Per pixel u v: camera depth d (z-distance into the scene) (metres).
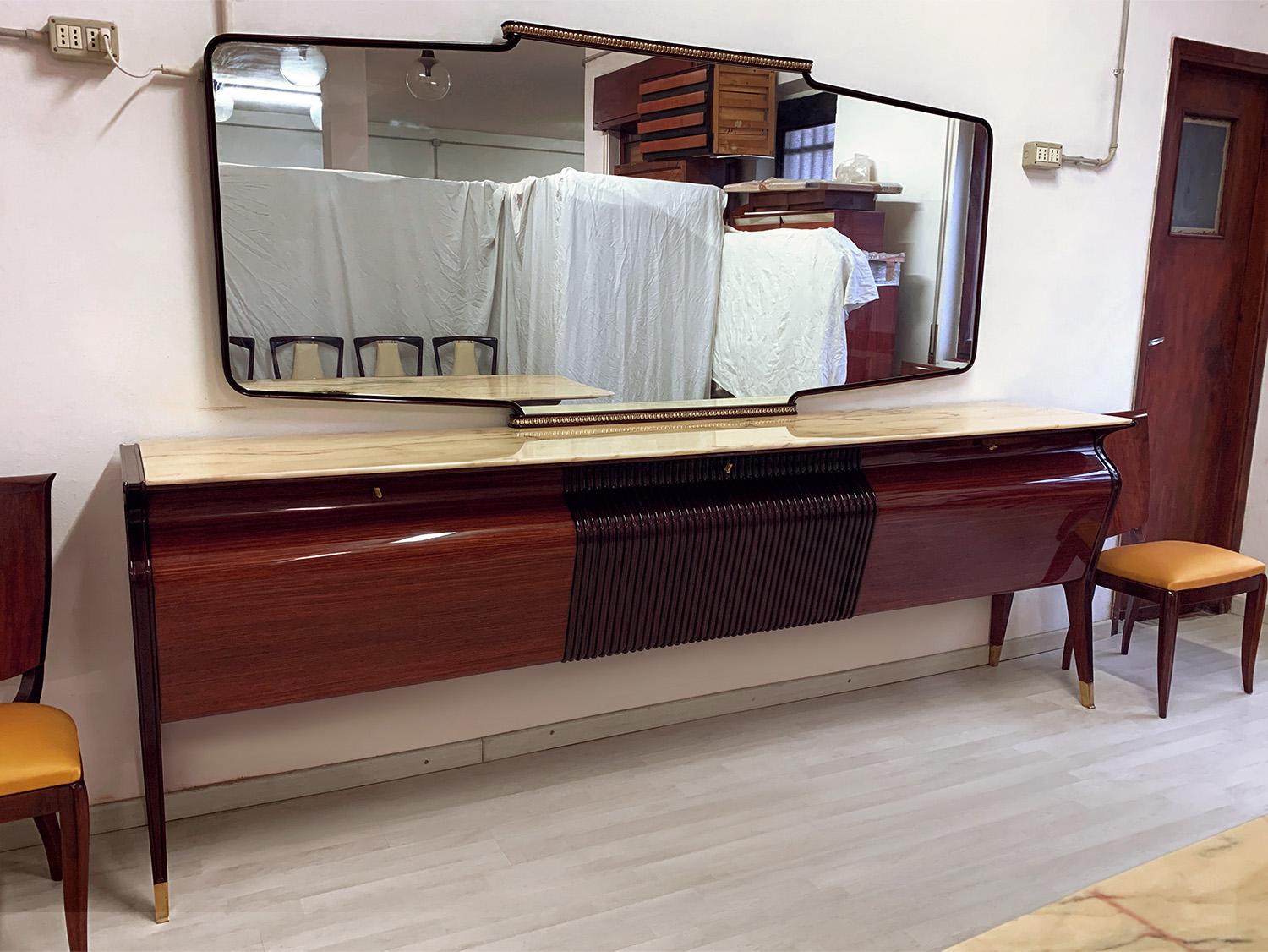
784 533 2.29
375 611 1.89
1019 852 2.11
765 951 1.78
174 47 1.89
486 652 2.06
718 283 2.46
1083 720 2.78
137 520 1.67
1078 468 2.67
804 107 2.49
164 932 1.80
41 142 1.82
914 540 2.47
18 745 1.61
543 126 2.20
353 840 2.10
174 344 1.99
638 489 2.16
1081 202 3.04
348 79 2.00
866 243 2.64
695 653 2.68
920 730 2.70
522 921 1.85
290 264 2.02
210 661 1.78
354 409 2.18
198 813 2.17
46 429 1.91
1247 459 3.59
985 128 2.76
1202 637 3.52
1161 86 3.12
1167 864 0.95
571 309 2.30
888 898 1.94
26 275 1.85
